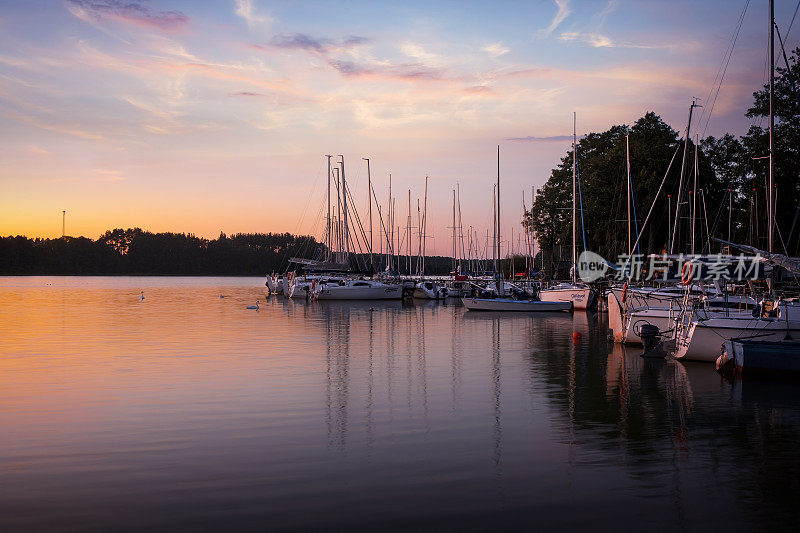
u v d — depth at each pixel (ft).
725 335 65.77
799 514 26.50
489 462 33.19
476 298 158.20
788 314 65.05
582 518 25.96
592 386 54.44
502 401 48.21
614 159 190.29
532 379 57.77
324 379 57.36
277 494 28.55
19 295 244.63
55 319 127.34
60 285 389.60
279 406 46.26
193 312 150.20
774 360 56.70
